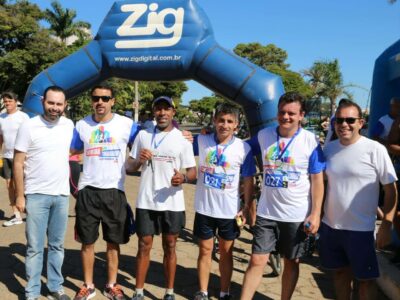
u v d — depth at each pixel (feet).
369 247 10.18
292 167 10.66
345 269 10.81
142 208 11.96
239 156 11.96
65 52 86.89
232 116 11.78
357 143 10.14
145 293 13.17
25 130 11.59
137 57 20.94
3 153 19.80
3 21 81.71
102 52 21.52
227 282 12.61
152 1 21.15
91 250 12.53
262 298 13.25
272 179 10.88
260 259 10.95
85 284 12.66
